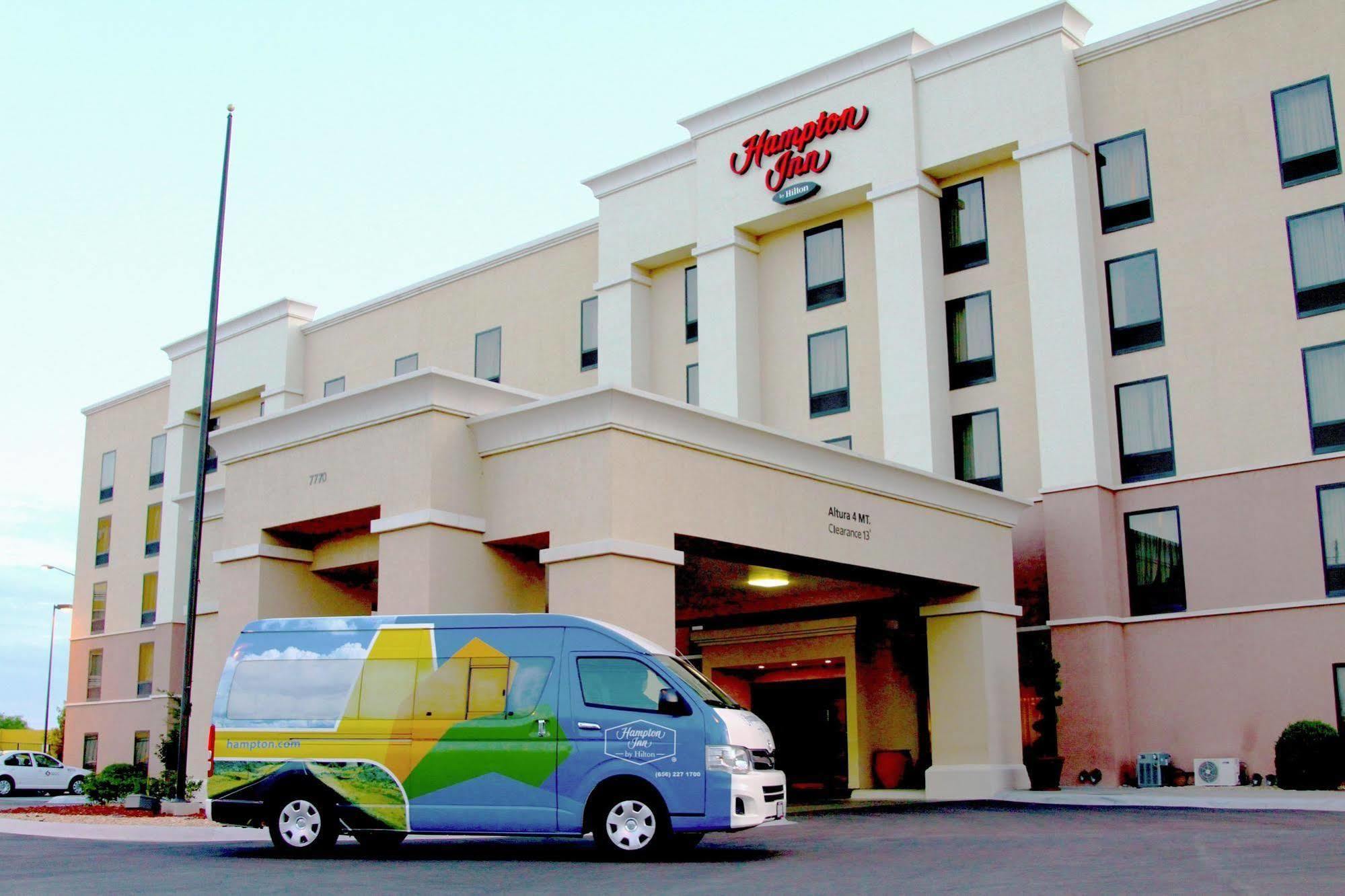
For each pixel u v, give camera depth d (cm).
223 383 4794
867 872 1166
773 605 2917
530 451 1955
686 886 1058
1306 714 2603
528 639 1361
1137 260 2948
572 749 1312
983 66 3133
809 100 3403
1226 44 2891
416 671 1375
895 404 3127
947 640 2644
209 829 1797
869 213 3347
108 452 5303
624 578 1819
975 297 3159
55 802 2961
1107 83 3039
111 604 5044
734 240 3466
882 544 2352
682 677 1329
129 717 4781
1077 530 2850
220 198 2478
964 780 2550
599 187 3828
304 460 2139
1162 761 2705
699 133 3597
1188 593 2780
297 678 1405
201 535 2294
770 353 3475
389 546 1964
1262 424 2747
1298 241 2755
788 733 3152
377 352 4447
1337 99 2733
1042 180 3008
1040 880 1089
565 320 3953
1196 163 2897
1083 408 2875
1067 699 2809
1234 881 1057
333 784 1360
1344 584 2605
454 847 1479
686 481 1964
